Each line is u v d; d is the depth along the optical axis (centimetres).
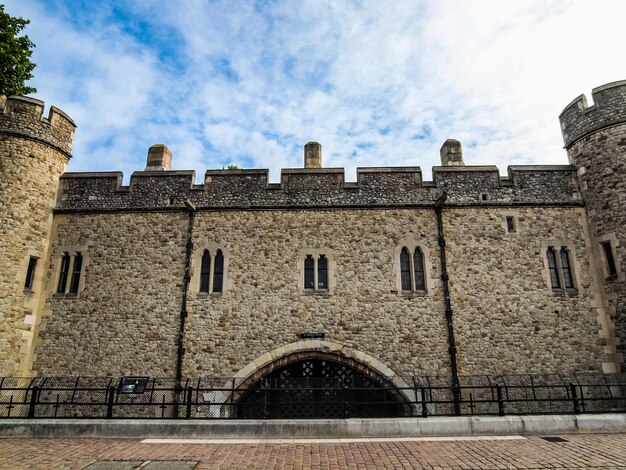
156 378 1098
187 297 1162
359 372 1133
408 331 1127
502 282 1162
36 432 734
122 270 1192
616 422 743
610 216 1141
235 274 1181
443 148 1400
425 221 1213
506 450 623
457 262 1179
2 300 1090
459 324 1129
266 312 1150
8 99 1201
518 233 1200
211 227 1223
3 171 1149
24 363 1113
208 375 1105
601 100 1193
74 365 1120
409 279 1180
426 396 1074
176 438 716
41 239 1192
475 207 1223
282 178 1257
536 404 1066
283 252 1198
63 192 1259
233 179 1262
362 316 1141
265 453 617
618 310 1102
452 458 584
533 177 1245
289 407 1115
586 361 1101
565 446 641
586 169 1210
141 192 1257
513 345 1113
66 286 1187
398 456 596
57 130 1259
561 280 1167
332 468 547
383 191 1239
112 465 562
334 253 1193
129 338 1137
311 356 1118
